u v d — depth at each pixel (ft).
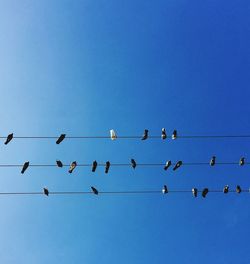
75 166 31.96
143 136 32.01
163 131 32.22
